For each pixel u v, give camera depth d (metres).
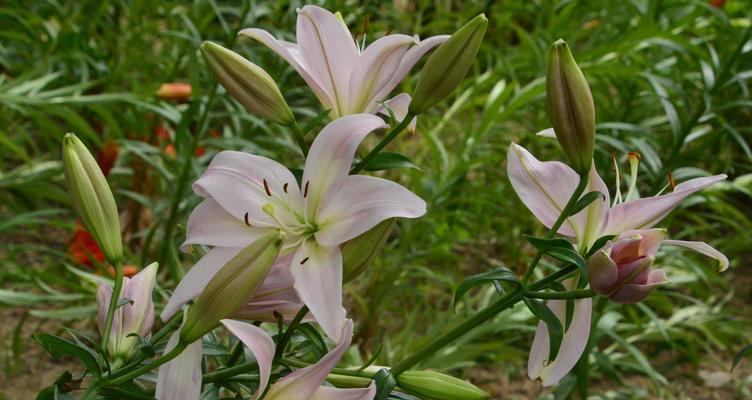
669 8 2.38
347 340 0.84
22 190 2.30
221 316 0.85
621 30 2.51
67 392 0.93
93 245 1.96
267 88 0.94
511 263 2.33
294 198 0.88
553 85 0.87
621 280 0.86
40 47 2.39
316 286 0.86
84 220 0.92
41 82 2.23
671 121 1.81
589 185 0.91
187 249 0.93
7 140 2.16
